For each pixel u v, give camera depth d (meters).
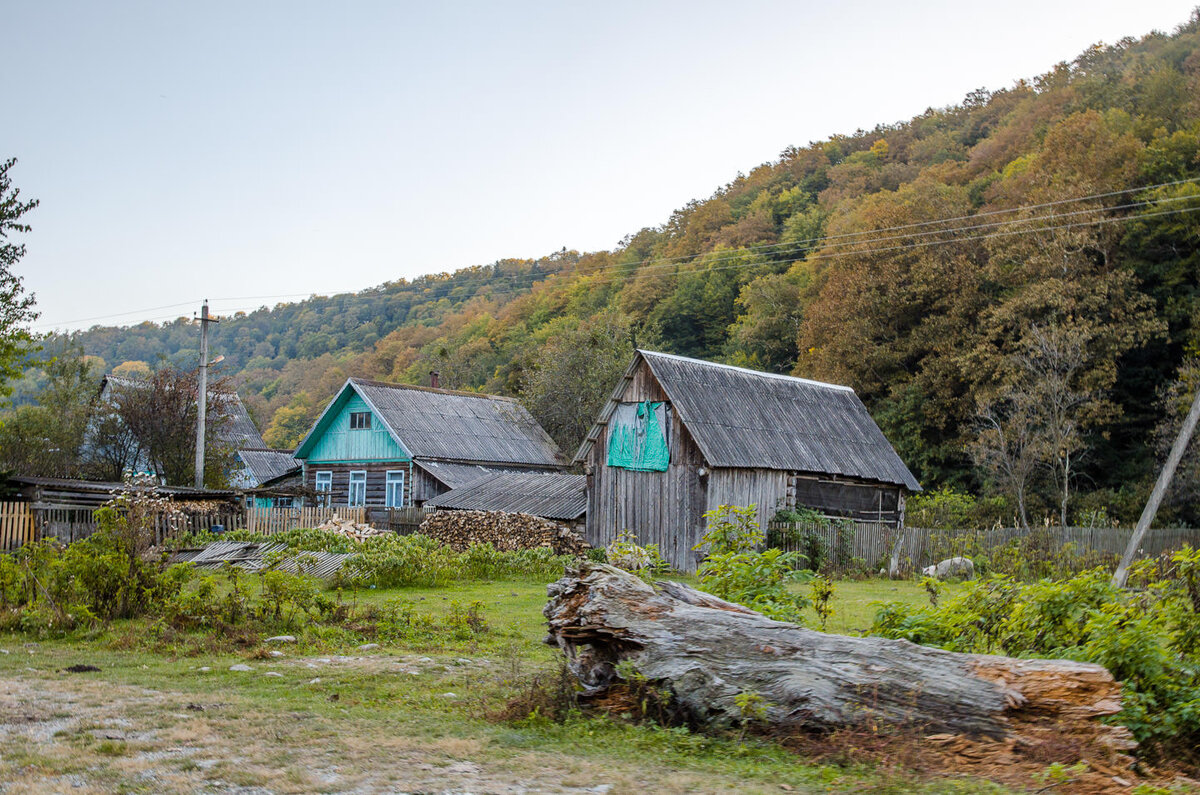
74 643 11.61
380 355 100.00
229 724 7.27
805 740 6.83
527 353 66.31
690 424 25.64
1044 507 38.91
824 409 31.41
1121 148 44.44
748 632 7.70
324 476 42.47
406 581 19.89
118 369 93.00
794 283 72.31
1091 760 6.24
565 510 28.66
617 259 110.94
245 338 128.12
